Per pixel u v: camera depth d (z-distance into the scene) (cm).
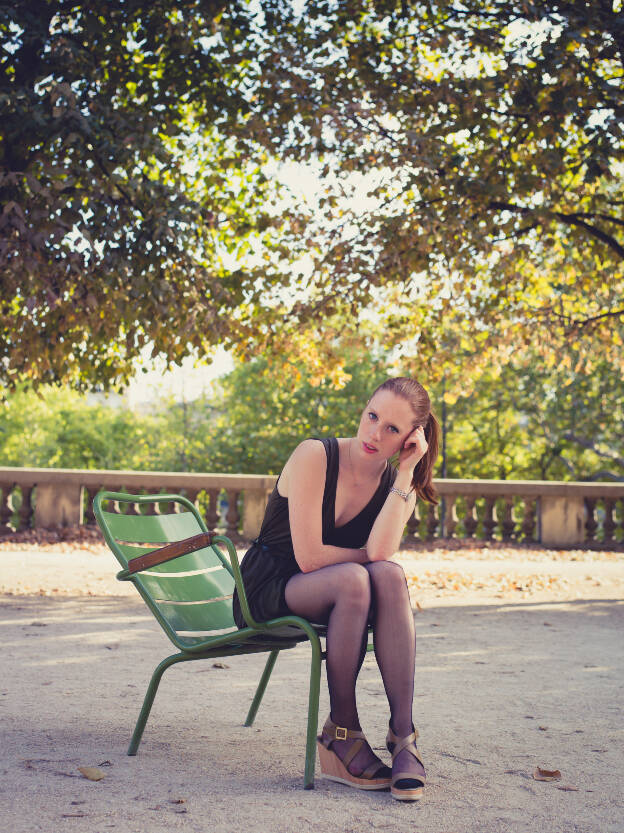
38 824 230
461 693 430
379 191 1053
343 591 278
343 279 1031
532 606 801
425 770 291
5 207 750
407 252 964
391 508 297
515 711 389
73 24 965
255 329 1088
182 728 349
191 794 261
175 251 855
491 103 926
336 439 306
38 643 552
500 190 906
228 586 357
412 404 296
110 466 4012
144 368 1121
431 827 235
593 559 1341
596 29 866
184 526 361
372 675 483
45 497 1368
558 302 1298
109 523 321
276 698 414
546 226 1010
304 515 293
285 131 1021
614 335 1281
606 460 3231
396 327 1252
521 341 1280
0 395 1241
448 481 1512
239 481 1385
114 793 259
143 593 308
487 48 1019
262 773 288
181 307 892
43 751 306
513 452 3400
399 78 1007
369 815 244
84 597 801
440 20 1074
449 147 955
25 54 876
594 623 700
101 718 362
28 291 802
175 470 3631
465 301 1208
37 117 774
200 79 1014
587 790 272
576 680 466
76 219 777
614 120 849
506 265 1108
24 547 1234
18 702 388
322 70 999
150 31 980
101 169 849
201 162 1216
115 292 888
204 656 304
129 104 1026
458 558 1295
